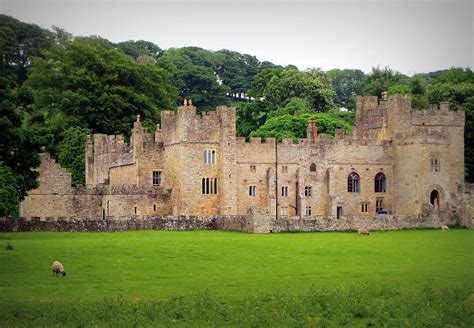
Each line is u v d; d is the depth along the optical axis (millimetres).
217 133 156250
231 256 101500
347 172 168250
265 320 69125
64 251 100625
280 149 163375
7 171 113312
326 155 166750
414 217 146750
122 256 99000
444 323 69125
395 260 101375
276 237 123125
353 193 168625
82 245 105750
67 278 85750
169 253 102062
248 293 78625
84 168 188375
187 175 154000
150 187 156250
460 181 168500
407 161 167750
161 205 155375
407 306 74125
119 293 78438
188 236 122375
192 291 79562
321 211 166375
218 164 156250
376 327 68625
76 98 199375
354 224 140625
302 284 83625
